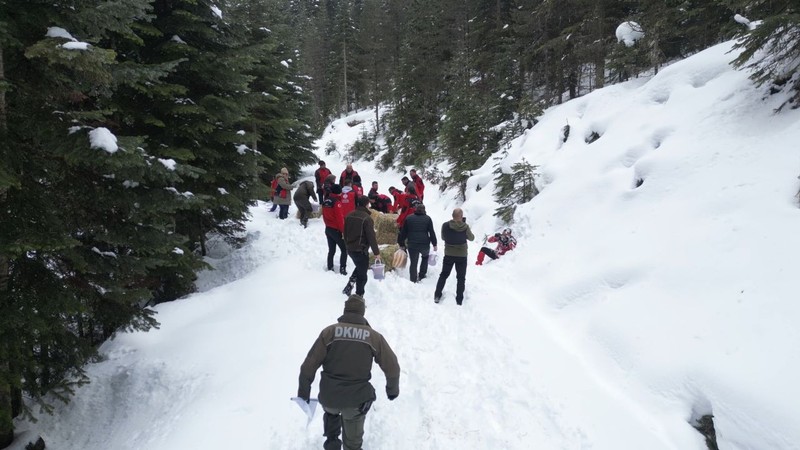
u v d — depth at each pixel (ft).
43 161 16.02
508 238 33.96
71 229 18.33
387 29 130.21
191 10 28.99
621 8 56.80
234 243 40.55
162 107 27.12
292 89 80.74
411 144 88.53
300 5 231.09
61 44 13.58
